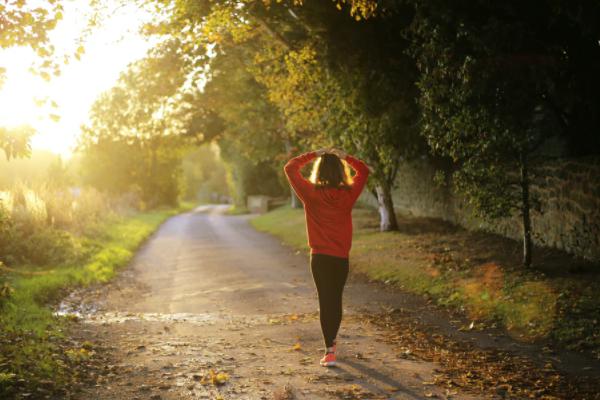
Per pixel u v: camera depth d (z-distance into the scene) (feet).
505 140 30.73
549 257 35.17
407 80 47.78
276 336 23.07
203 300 33.99
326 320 17.99
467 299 29.01
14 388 15.31
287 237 73.77
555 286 27.78
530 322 23.90
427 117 34.76
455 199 59.00
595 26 26.14
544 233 38.73
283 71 56.44
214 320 27.17
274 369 17.92
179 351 20.61
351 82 48.06
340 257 17.76
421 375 17.08
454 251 42.55
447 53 31.96
